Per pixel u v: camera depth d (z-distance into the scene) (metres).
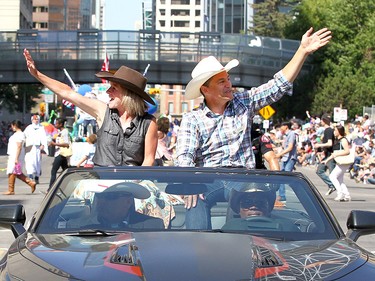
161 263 4.84
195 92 7.95
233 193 6.35
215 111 7.93
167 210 6.23
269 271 4.79
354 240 6.14
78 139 29.14
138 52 76.25
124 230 6.03
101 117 8.45
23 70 76.88
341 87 79.94
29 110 108.94
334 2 84.12
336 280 4.80
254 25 145.00
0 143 80.62
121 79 8.17
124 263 4.89
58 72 76.88
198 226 6.12
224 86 7.84
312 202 6.33
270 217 6.19
